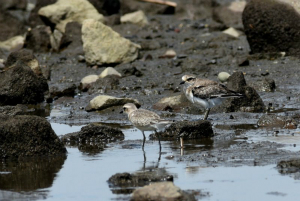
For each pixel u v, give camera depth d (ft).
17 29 96.48
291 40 69.21
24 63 59.11
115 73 65.31
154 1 107.96
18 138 38.52
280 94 56.08
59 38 82.33
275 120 44.86
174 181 31.99
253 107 50.96
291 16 68.64
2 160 38.09
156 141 41.98
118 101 53.62
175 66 69.72
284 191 30.04
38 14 90.02
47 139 39.14
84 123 49.26
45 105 57.52
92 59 71.51
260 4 69.67
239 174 32.81
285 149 37.32
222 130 44.06
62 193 30.86
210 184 31.32
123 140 42.78
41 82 59.47
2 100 56.95
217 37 82.07
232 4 99.09
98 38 71.51
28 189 31.71
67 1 89.15
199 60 69.97
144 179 32.09
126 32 91.71
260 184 31.12
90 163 36.73
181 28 93.86
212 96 46.16
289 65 66.59
